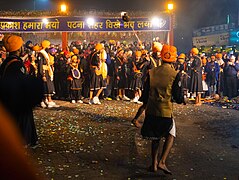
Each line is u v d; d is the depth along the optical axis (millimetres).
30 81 2379
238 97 12055
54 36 15953
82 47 14797
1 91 2342
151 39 15852
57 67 12234
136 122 4367
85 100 11875
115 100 12148
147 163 4781
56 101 11633
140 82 11273
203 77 12477
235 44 20312
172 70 4070
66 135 6461
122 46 14734
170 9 13539
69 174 4246
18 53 4141
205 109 10070
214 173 4395
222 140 6242
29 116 4016
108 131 6871
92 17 13500
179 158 5051
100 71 10867
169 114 4020
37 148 5434
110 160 4898
